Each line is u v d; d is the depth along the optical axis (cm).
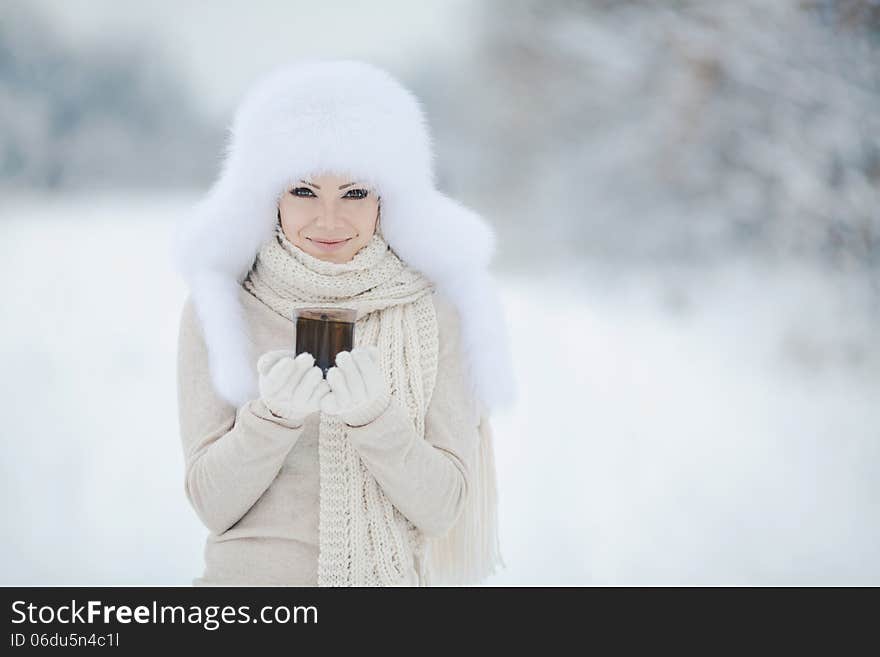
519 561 664
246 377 348
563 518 753
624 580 632
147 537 693
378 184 355
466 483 353
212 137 3491
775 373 1215
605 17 1925
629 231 1745
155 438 917
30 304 1473
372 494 346
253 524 344
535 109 2038
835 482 838
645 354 1304
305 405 310
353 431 326
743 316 1390
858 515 761
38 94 3222
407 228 369
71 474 816
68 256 1839
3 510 733
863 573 650
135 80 3369
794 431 988
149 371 1152
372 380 313
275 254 362
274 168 349
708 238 1595
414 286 373
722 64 1609
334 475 345
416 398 357
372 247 368
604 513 764
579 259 1805
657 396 1113
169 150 3444
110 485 794
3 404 1012
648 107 1805
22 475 811
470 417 367
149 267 1750
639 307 1584
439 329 371
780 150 1501
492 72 2141
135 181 3403
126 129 3384
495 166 2078
